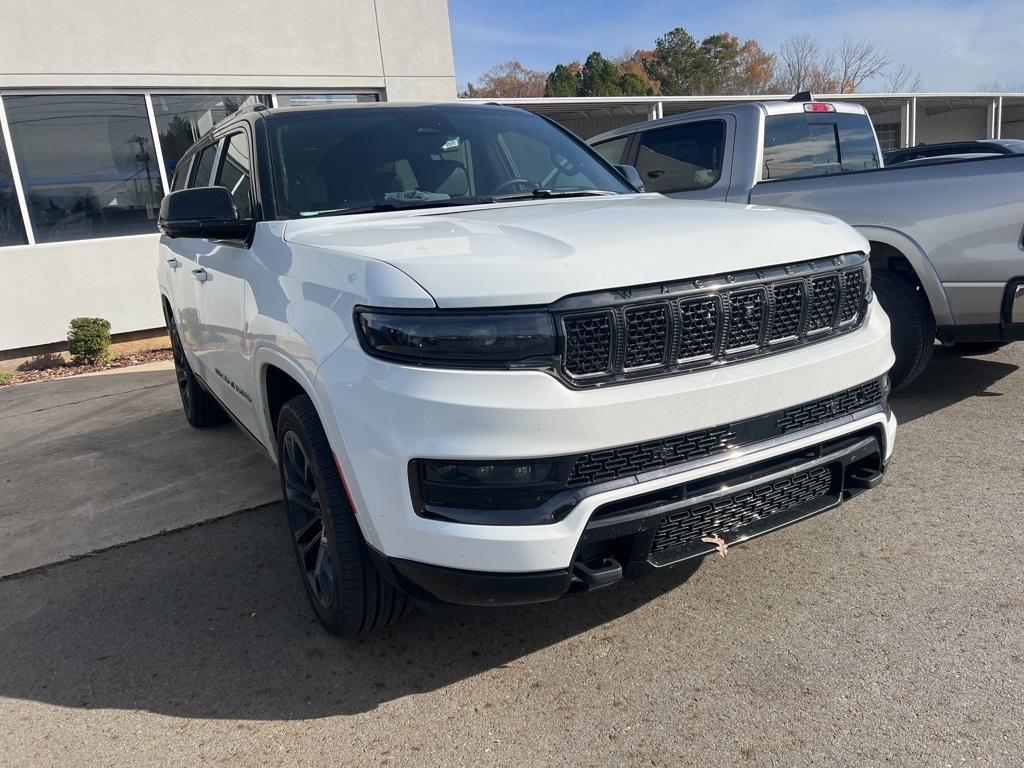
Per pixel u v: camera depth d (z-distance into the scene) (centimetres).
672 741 213
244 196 338
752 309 227
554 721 225
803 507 248
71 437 568
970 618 260
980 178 403
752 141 530
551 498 202
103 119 899
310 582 279
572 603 290
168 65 918
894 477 381
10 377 838
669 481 211
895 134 2816
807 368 235
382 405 205
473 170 342
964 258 412
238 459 483
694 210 274
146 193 937
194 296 402
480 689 243
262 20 968
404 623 283
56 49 855
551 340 199
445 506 204
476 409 196
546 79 6738
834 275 250
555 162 368
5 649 285
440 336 198
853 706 221
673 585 296
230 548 357
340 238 253
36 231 879
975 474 375
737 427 223
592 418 200
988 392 500
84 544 371
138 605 310
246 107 362
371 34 1041
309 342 231
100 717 241
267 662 265
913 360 452
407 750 218
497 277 200
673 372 214
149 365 866
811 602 277
